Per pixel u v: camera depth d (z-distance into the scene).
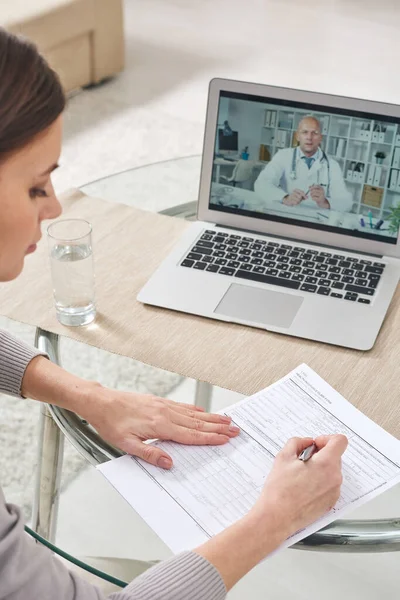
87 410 1.06
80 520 0.99
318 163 1.37
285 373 1.14
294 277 1.33
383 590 0.99
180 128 3.56
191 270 1.35
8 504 0.84
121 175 1.70
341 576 0.99
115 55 4.00
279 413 1.07
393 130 1.31
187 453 1.01
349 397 1.09
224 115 1.41
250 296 1.29
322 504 0.92
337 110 1.34
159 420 1.03
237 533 0.88
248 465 0.99
